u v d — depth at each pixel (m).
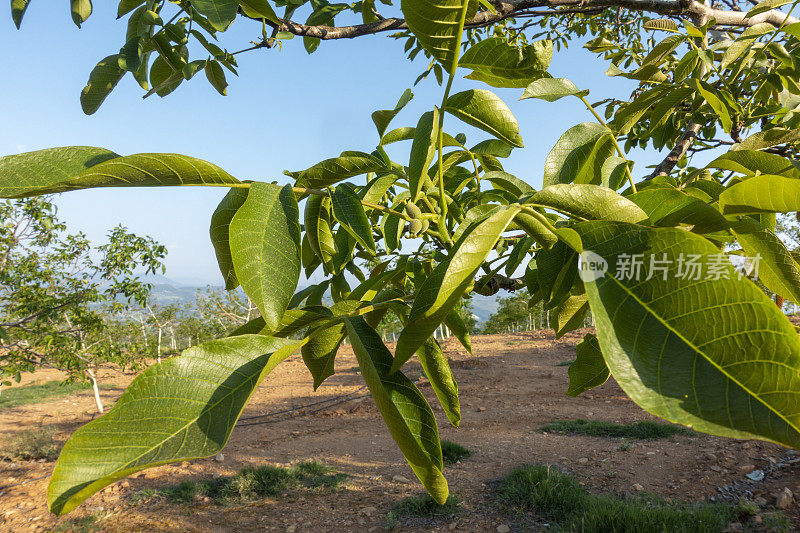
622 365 0.50
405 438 0.63
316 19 2.16
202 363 0.63
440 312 0.57
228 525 8.21
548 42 1.04
